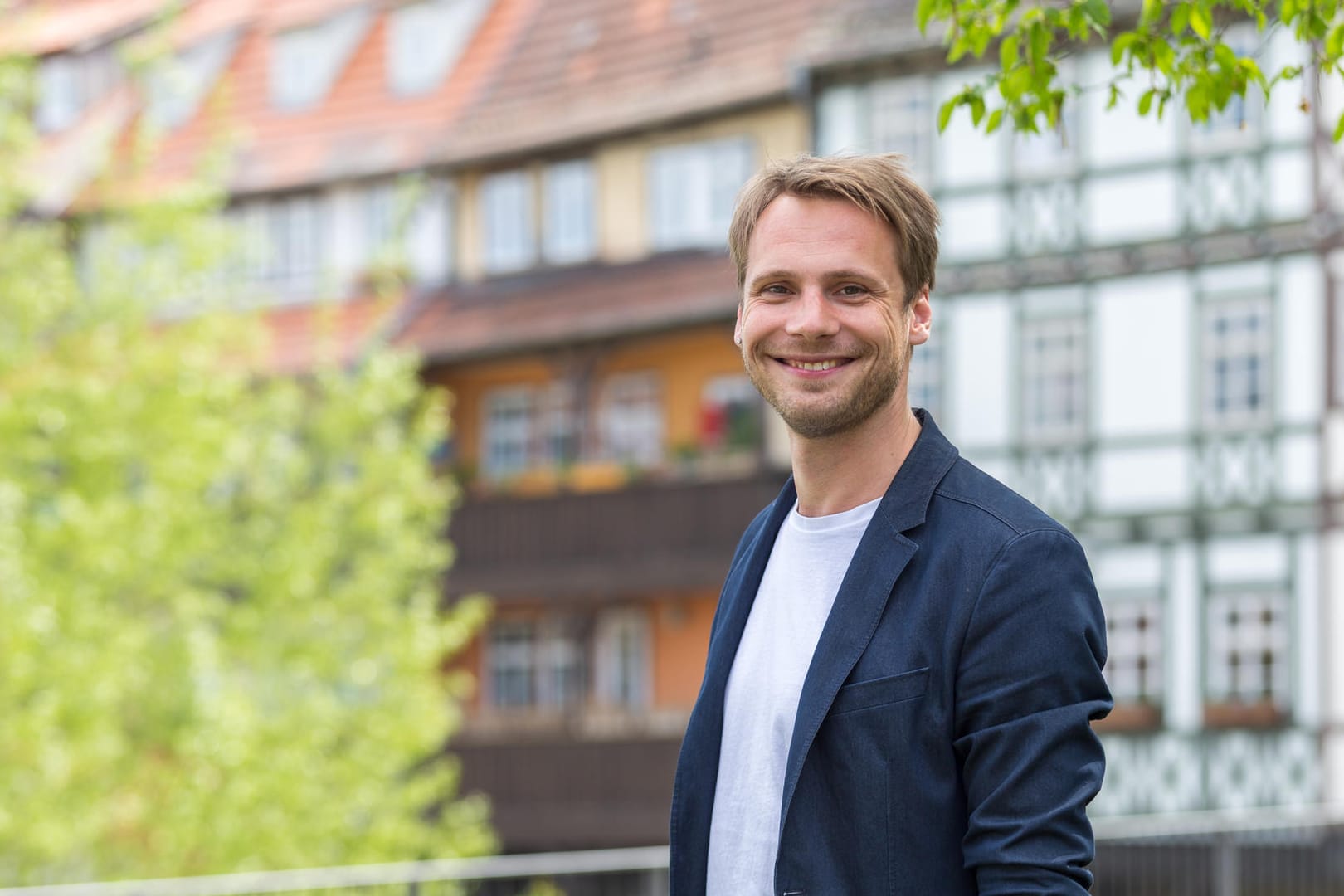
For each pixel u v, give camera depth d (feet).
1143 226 69.15
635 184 82.43
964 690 7.56
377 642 58.39
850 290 8.12
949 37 12.00
